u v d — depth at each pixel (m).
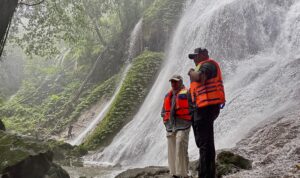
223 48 23.83
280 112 13.57
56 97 38.56
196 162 8.95
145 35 32.19
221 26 24.45
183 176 7.06
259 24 22.14
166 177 8.22
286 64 16.81
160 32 31.16
